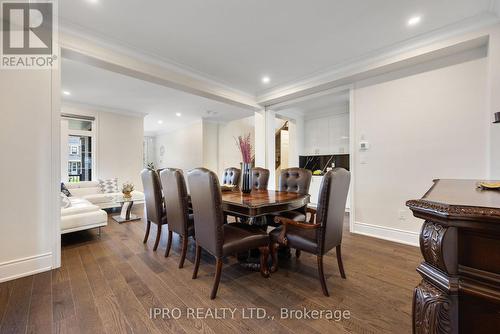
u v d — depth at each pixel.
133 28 2.34
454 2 1.99
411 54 2.61
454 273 0.61
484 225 0.56
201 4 2.00
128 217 4.11
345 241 2.96
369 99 3.20
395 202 2.98
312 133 5.80
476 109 2.43
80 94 4.50
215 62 3.10
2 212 1.93
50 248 2.14
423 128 2.76
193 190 1.95
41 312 1.52
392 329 1.38
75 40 2.32
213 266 2.24
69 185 4.86
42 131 2.11
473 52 2.44
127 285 1.87
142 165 6.24
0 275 1.90
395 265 2.24
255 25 2.31
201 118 6.79
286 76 3.57
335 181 1.73
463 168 2.51
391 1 1.98
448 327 0.61
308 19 2.21
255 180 3.41
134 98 4.76
